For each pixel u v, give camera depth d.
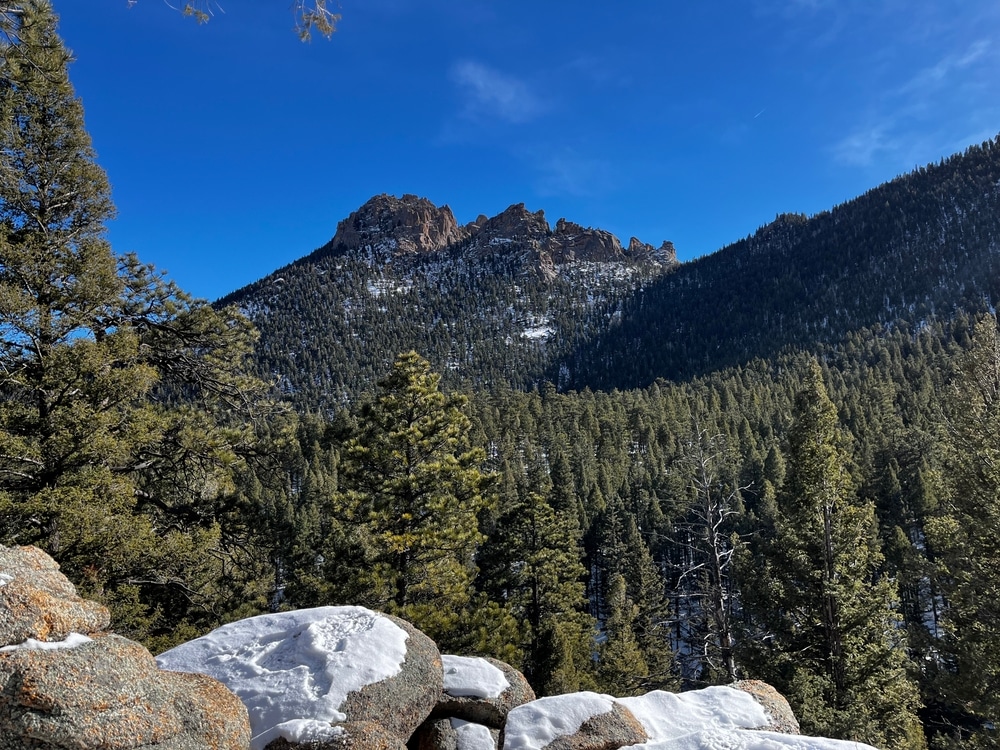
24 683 3.55
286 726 4.92
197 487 14.09
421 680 5.91
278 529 15.25
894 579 16.47
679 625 35.84
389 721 5.31
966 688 15.51
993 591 15.22
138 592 12.09
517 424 95.31
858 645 16.22
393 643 6.16
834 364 144.38
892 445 56.78
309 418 80.56
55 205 12.79
